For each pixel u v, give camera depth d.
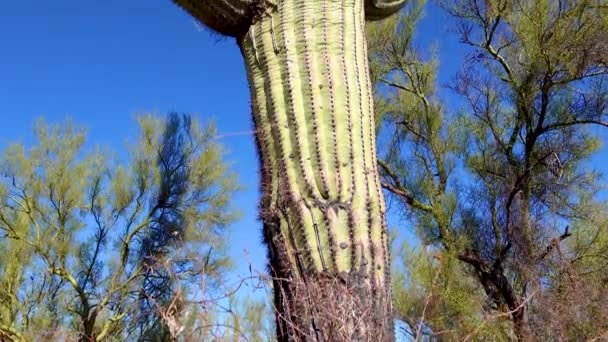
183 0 3.41
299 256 2.80
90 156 9.65
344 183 2.89
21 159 9.38
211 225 9.32
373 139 3.11
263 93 3.17
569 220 7.07
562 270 4.70
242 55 3.40
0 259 8.95
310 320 2.45
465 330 4.04
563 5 6.98
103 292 7.15
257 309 2.41
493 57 7.71
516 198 6.88
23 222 9.07
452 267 6.80
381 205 2.96
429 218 7.34
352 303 2.49
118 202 9.07
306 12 3.17
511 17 7.37
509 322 4.80
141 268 7.05
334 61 3.12
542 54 7.08
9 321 8.50
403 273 6.96
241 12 3.32
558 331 3.78
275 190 2.97
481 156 7.57
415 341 2.39
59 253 8.80
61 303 8.49
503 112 7.75
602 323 3.61
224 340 2.04
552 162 7.30
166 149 9.59
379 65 8.13
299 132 2.97
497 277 6.70
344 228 2.81
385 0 3.89
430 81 8.02
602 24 6.85
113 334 6.09
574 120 7.32
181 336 2.06
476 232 7.12
